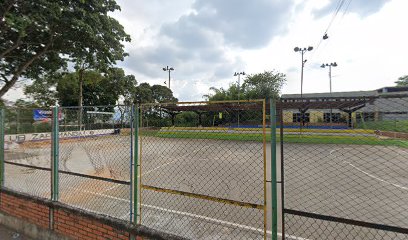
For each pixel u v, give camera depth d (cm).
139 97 4222
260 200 516
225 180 702
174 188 621
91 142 508
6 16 911
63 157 632
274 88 3797
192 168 877
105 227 300
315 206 488
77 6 1115
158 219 415
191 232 369
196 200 508
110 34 1311
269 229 375
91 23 1166
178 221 408
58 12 1020
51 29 1138
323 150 1180
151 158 1051
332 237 349
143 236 270
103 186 576
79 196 522
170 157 1070
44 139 652
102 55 1340
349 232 361
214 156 1053
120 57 1433
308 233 361
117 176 641
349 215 442
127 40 1457
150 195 541
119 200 501
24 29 990
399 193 575
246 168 859
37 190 500
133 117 312
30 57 1308
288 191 588
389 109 238
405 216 436
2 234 385
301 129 734
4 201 420
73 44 1278
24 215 387
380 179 709
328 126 765
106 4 1275
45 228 359
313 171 817
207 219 415
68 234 334
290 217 418
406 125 240
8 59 1319
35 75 1492
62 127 512
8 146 574
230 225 392
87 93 3366
